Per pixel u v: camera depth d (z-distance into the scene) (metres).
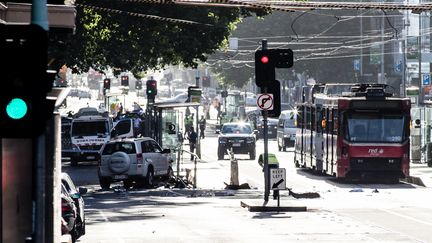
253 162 133.25
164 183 98.56
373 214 64.94
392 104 95.50
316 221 60.22
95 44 99.81
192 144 137.50
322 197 79.62
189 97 139.75
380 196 80.94
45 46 21.08
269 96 67.06
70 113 147.38
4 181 32.72
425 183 93.94
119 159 92.56
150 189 93.38
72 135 125.12
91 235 52.81
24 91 20.88
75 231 48.50
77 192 50.97
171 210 68.81
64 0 40.47
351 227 56.53
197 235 52.50
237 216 63.78
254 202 70.25
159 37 100.50
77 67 103.19
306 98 114.31
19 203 32.78
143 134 136.75
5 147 32.69
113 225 58.44
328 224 58.34
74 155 124.88
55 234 38.03
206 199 79.38
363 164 95.00
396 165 95.31
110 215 65.38
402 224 58.44
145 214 65.81
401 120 95.69
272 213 65.69
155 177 95.69
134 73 123.38
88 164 130.12
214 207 71.06
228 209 69.31
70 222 47.19
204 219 61.78
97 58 103.88
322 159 103.31
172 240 50.22
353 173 95.25
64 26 38.91
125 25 96.75
